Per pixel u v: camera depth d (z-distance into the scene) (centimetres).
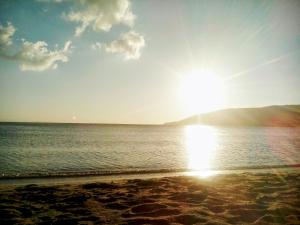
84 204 855
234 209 806
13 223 678
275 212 775
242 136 7856
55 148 3466
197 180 1303
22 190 1048
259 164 2303
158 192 1037
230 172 1752
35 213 760
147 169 1897
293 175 1515
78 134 7694
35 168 1923
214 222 692
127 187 1128
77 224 675
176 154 2997
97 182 1266
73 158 2523
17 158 2438
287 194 1020
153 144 4525
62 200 902
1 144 3838
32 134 6988
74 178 1445
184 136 7894
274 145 4484
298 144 4753
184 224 677
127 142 4909
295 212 783
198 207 823
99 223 680
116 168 1959
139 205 837
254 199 935
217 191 1057
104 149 3450
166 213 762
